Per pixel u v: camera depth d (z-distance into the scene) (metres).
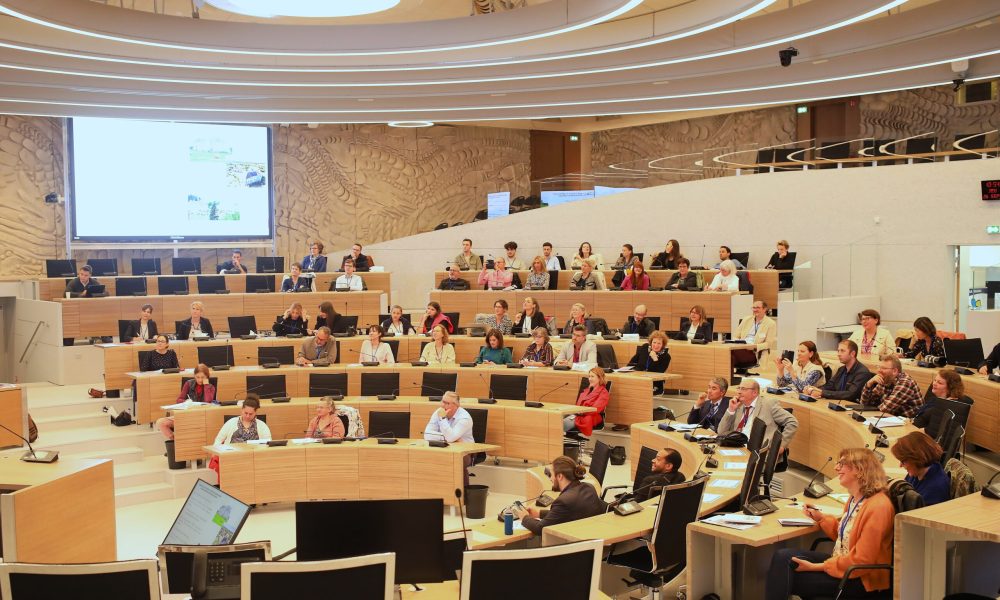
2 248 18.31
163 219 19.14
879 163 16.08
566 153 26.09
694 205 17.86
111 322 14.77
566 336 12.98
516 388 11.29
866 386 9.25
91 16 10.37
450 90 15.46
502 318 13.80
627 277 15.18
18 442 9.07
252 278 16.38
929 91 19.84
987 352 12.86
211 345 12.86
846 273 15.34
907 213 15.70
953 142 15.32
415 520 4.63
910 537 4.64
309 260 17.39
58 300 14.66
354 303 15.94
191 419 10.49
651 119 24.70
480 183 24.59
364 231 22.83
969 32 12.66
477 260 17.48
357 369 11.88
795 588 5.33
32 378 15.16
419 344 13.12
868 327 11.98
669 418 11.45
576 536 5.73
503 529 6.46
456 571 5.05
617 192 18.83
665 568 5.82
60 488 6.37
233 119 17.66
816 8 10.72
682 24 10.70
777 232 17.00
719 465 7.63
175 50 12.70
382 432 10.34
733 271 14.40
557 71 13.41
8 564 3.73
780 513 5.91
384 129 23.00
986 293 15.24
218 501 5.42
